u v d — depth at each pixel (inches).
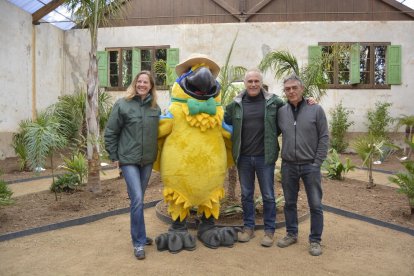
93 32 284.2
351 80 562.3
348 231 212.7
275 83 558.9
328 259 171.2
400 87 566.6
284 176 180.7
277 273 155.5
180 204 181.8
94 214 236.1
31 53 538.3
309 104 174.1
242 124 184.4
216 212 187.3
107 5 299.4
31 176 390.3
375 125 543.2
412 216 232.8
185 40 577.3
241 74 288.8
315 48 558.3
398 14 571.2
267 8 578.9
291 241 187.2
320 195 175.2
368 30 563.2
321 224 176.6
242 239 190.9
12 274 155.4
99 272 156.6
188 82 176.7
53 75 591.5
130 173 171.6
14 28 501.7
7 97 489.4
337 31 562.9
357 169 440.5
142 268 160.1
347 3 574.9
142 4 593.6
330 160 365.1
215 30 571.8
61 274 155.0
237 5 582.9
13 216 235.0
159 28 582.9
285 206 186.9
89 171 286.8
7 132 489.7
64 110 460.4
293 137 173.0
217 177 181.2
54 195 291.0
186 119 175.9
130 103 172.9
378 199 278.8
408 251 182.4
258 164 185.8
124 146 171.9
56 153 489.7
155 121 175.0
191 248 180.1
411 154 529.0
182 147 176.2
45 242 194.2
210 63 187.6
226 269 158.9
